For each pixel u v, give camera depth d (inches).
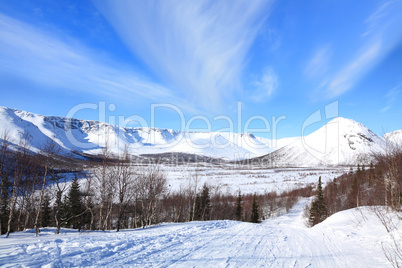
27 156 610.5
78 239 372.8
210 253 323.6
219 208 1849.2
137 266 246.4
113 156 789.9
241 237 483.5
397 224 459.5
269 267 267.9
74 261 247.8
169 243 383.6
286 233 579.8
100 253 287.6
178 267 249.9
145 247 341.7
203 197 1624.0
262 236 509.0
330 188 2154.3
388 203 608.4
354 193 1277.1
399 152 573.0
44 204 1015.6
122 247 328.8
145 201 971.3
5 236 472.1
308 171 5467.5
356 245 414.3
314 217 1562.5
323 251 370.3
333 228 616.4
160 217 1487.5
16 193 587.8
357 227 550.9
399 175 564.7
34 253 267.4
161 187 1025.5
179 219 1521.9
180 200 1502.2
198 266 257.8
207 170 5177.2
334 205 1638.8
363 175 1626.5
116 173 761.0
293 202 2635.3
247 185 3412.9
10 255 252.2
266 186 3415.4
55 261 240.2
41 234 517.3
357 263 299.3
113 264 249.0
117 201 995.3
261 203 2356.1
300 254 343.9
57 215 550.9
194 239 436.1
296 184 3634.4
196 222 818.8
